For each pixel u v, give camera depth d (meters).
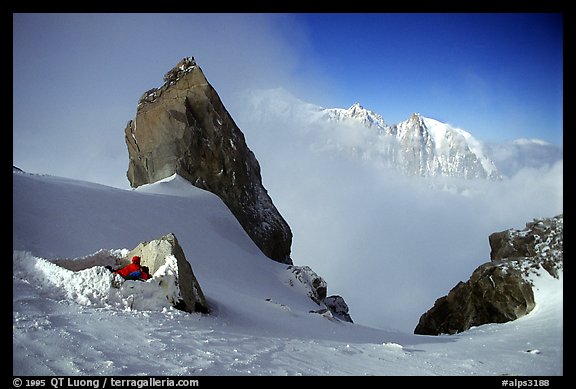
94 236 14.58
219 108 32.44
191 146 29.31
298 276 23.44
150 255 9.62
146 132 30.02
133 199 20.56
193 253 19.06
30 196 14.91
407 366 7.16
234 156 31.95
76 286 7.77
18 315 6.01
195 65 31.88
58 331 5.61
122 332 6.27
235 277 19.14
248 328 9.30
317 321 12.98
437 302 23.17
